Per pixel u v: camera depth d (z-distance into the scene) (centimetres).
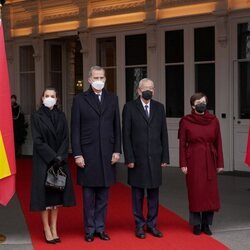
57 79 1535
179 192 925
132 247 593
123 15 1302
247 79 1112
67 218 737
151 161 631
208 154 645
